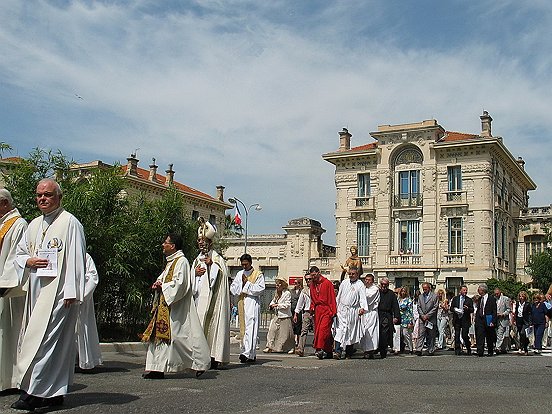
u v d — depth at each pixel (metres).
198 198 55.94
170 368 9.32
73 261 6.60
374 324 15.52
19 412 6.30
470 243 42.28
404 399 7.65
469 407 7.15
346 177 46.97
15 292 7.03
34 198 16.33
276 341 17.16
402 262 43.91
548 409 7.13
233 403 7.12
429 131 43.88
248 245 54.84
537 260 40.56
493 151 43.12
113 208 16.89
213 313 11.65
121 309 17.67
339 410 6.74
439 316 21.03
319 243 52.88
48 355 6.36
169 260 9.62
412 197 44.50
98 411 6.45
